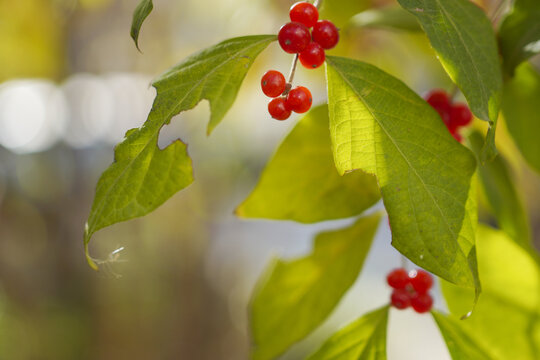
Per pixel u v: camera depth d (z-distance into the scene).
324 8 0.36
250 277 1.43
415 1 0.25
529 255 0.29
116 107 1.09
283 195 0.29
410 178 0.25
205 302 1.20
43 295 1.19
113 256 0.25
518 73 0.30
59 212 1.22
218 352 1.20
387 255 1.43
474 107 0.25
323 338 1.22
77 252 1.21
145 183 0.25
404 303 0.28
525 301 0.29
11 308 1.16
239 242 1.38
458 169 0.25
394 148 0.25
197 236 1.18
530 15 0.28
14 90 1.04
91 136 1.18
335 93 0.25
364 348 0.28
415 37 0.41
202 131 1.03
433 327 1.42
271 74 0.26
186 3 0.73
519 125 0.30
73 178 1.22
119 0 0.90
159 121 0.25
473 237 0.24
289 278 0.30
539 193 0.61
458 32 0.25
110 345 1.17
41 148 1.21
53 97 1.09
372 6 0.36
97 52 0.96
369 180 0.29
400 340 1.36
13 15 0.71
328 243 0.30
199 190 1.14
